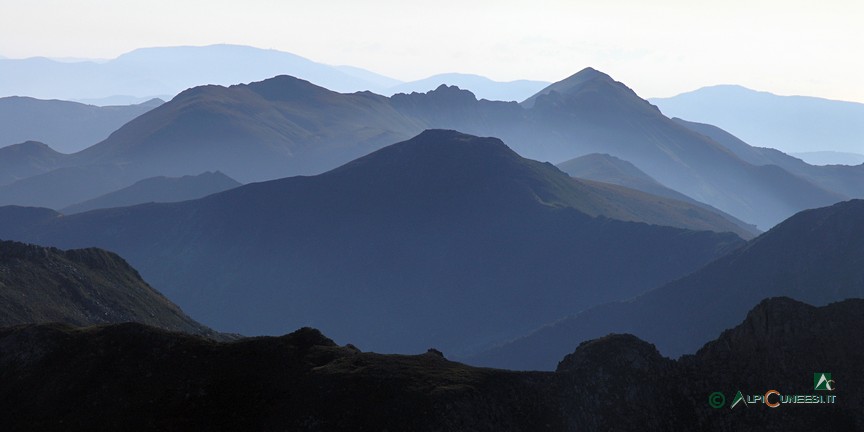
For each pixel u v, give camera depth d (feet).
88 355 476.54
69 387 459.73
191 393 445.37
